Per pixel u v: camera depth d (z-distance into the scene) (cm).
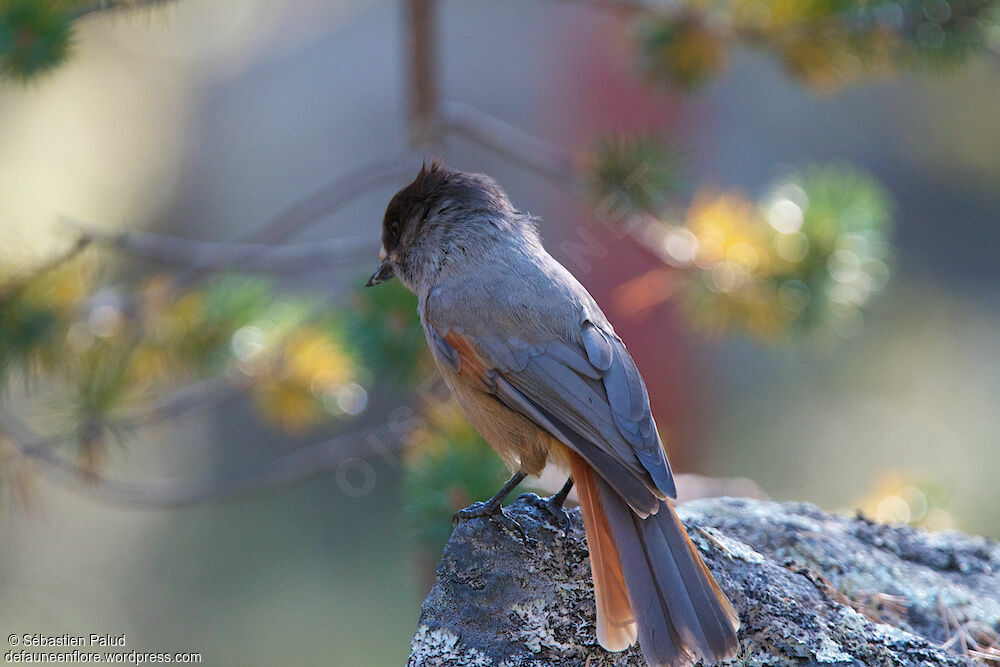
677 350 1880
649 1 1156
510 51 2350
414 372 1059
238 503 1841
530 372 689
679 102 2159
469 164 2097
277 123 2569
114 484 1129
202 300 1159
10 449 1106
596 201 1118
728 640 559
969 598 680
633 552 595
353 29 2597
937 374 2234
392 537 1766
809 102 2381
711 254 1109
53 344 1101
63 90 2497
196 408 1145
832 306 1110
